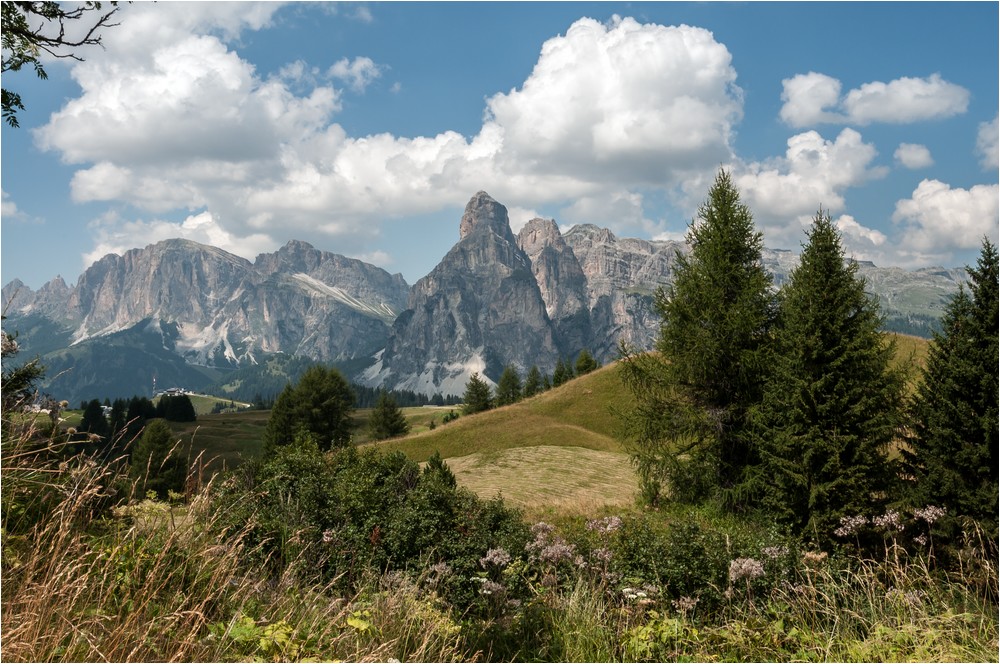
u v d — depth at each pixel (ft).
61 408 15.69
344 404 203.92
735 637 19.94
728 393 77.97
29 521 13.60
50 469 13.92
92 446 14.96
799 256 69.51
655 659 18.92
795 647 19.34
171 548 14.38
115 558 13.19
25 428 14.51
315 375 199.11
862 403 61.82
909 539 46.91
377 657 13.44
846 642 18.12
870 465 61.77
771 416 68.85
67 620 10.98
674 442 82.79
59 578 11.42
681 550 26.12
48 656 10.47
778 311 77.87
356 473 30.37
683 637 19.86
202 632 12.83
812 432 62.08
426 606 18.39
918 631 17.57
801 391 63.77
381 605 17.76
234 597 14.49
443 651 16.29
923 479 59.52
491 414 194.70
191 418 399.65
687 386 80.07
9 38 29.40
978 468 55.47
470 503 29.50
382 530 25.59
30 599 10.83
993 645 17.07
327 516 26.12
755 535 28.68
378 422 255.50
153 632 12.05
